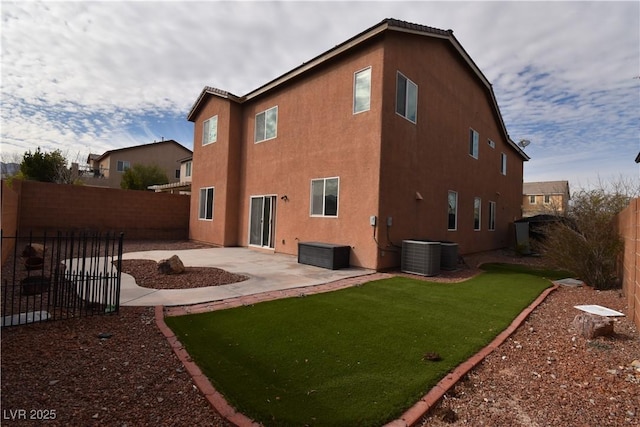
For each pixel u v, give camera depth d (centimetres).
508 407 282
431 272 861
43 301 539
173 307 521
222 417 249
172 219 1773
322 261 930
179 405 264
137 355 350
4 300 517
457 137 1320
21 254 991
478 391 308
